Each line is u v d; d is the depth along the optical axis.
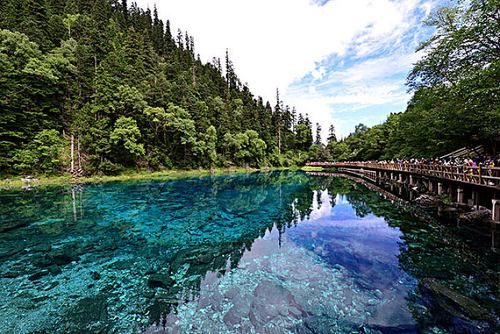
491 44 11.38
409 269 6.94
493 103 11.85
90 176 27.45
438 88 14.52
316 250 8.59
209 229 11.07
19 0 33.47
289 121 78.19
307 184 27.77
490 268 6.76
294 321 4.87
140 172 32.47
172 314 5.18
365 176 34.34
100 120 28.36
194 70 61.66
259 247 8.95
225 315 5.11
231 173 43.44
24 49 25.59
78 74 31.09
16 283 6.39
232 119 52.25
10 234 10.10
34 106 25.98
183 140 36.38
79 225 11.34
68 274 6.89
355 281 6.39
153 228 11.09
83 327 4.81
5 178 22.62
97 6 52.06
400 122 23.22
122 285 6.34
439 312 5.02
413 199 16.45
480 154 18.39
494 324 4.60
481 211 10.38
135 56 43.47
